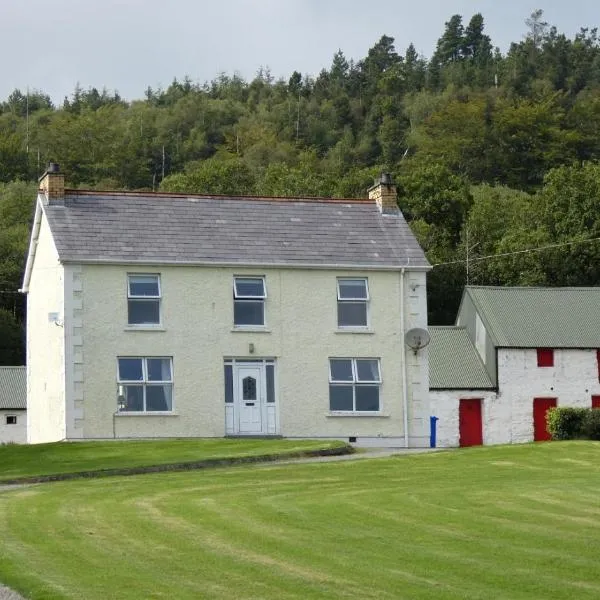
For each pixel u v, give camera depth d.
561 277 87.31
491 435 60.12
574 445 38.91
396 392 46.06
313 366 45.38
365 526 21.83
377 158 166.88
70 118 178.50
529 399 60.78
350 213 48.34
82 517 23.11
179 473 32.66
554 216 91.81
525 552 19.08
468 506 24.41
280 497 26.19
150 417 43.25
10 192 126.25
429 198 98.69
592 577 17.19
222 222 46.28
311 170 121.62
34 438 48.44
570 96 185.88
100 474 32.97
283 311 45.31
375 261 46.38
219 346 44.41
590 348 61.81
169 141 179.25
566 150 152.00
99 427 42.59
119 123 185.50
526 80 197.38
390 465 33.97
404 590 16.33
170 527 21.75
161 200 46.38
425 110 183.88
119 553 19.22
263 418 44.75
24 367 73.56
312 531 21.28
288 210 47.72
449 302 88.69
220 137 189.25
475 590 16.33
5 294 95.88
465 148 154.88
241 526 21.81
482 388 60.25
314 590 16.34
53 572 17.69
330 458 36.88
